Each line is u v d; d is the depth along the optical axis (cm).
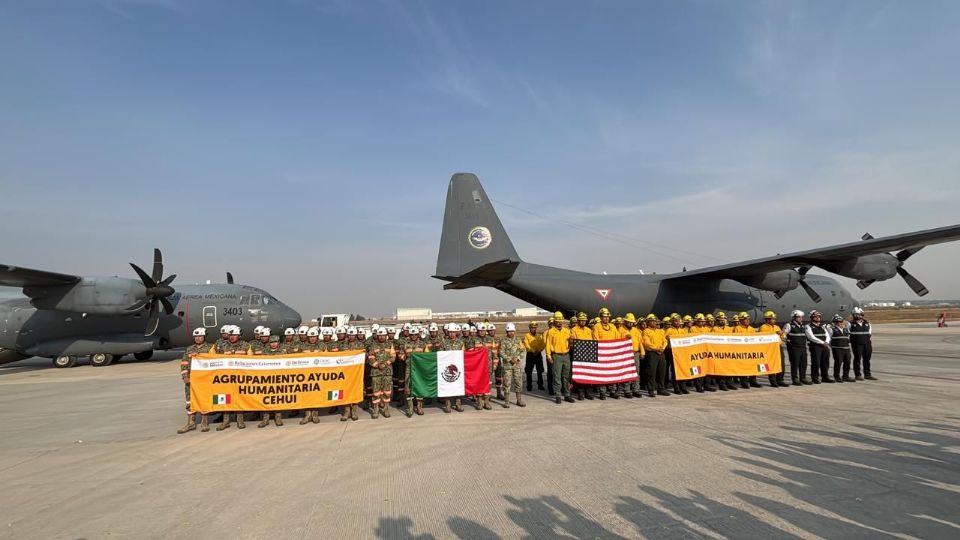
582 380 1195
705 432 861
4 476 693
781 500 551
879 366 1719
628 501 557
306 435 914
